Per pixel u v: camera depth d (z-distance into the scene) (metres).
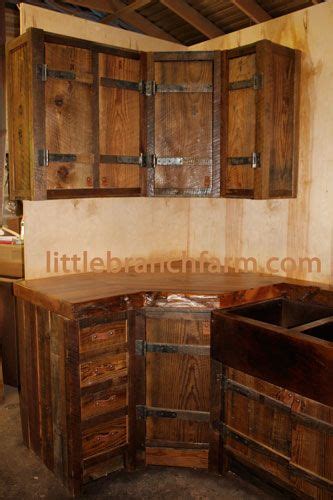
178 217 3.13
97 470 2.26
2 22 3.60
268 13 3.84
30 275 2.56
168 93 2.54
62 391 2.15
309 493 1.89
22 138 2.28
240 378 2.10
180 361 2.27
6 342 3.31
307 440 1.86
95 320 2.11
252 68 2.37
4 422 2.83
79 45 2.29
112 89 2.43
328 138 2.44
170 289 2.30
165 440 2.34
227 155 2.53
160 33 4.54
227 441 2.23
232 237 2.94
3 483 2.23
